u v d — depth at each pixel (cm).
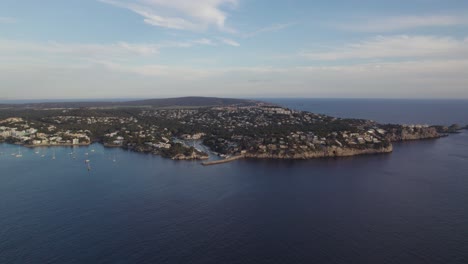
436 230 12531
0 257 10694
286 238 11975
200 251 11088
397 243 11575
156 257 10712
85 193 16700
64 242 11619
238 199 15950
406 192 16912
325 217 13750
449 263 10388
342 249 11206
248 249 11219
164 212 14238
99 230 12506
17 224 12988
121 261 10475
